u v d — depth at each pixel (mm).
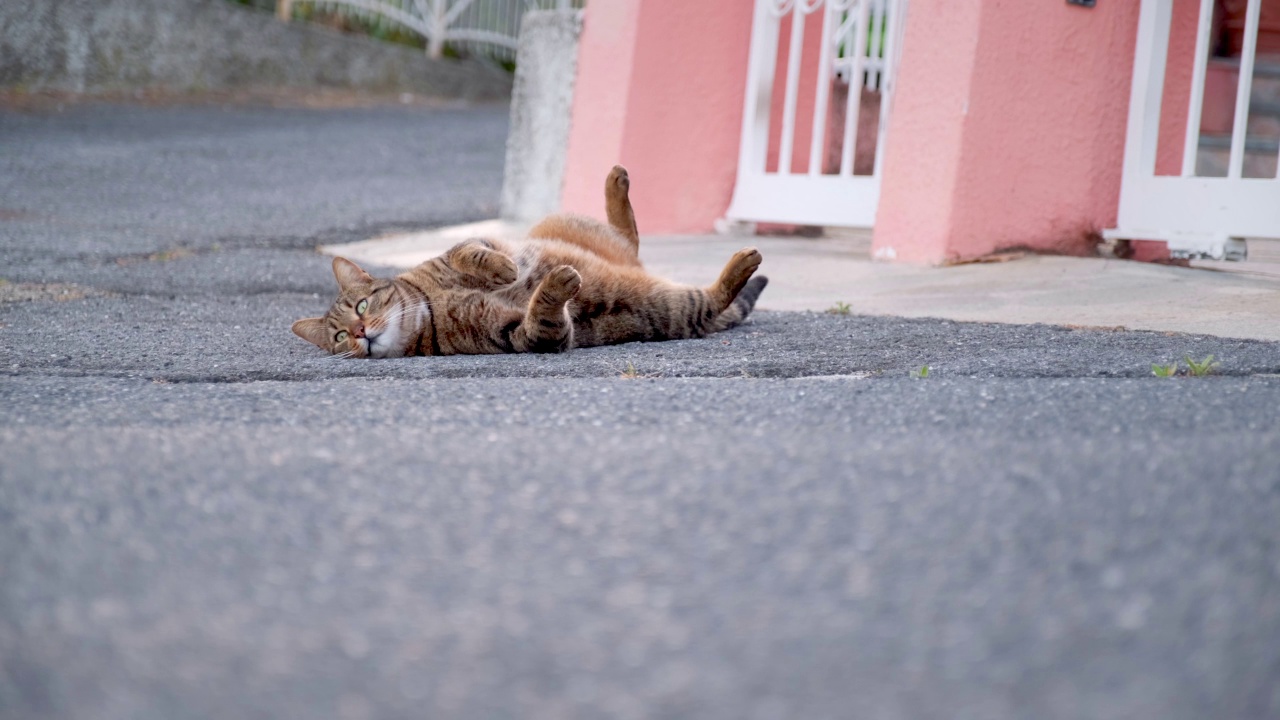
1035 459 2488
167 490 2404
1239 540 2020
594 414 3111
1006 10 6242
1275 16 6855
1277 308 4949
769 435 2779
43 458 2645
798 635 1741
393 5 18359
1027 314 5129
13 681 1635
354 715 1548
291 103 15945
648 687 1608
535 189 8797
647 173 8227
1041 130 6449
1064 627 1732
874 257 6824
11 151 11562
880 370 3828
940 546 2035
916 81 6562
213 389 3688
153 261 7410
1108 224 6660
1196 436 2658
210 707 1569
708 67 8312
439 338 4645
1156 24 6406
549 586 1924
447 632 1772
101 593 1908
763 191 8234
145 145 12305
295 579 1963
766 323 5133
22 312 5648
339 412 3209
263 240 8344
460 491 2383
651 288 4785
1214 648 1661
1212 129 6934
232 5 16312
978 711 1524
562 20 8555
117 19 15391
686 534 2123
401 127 14555
